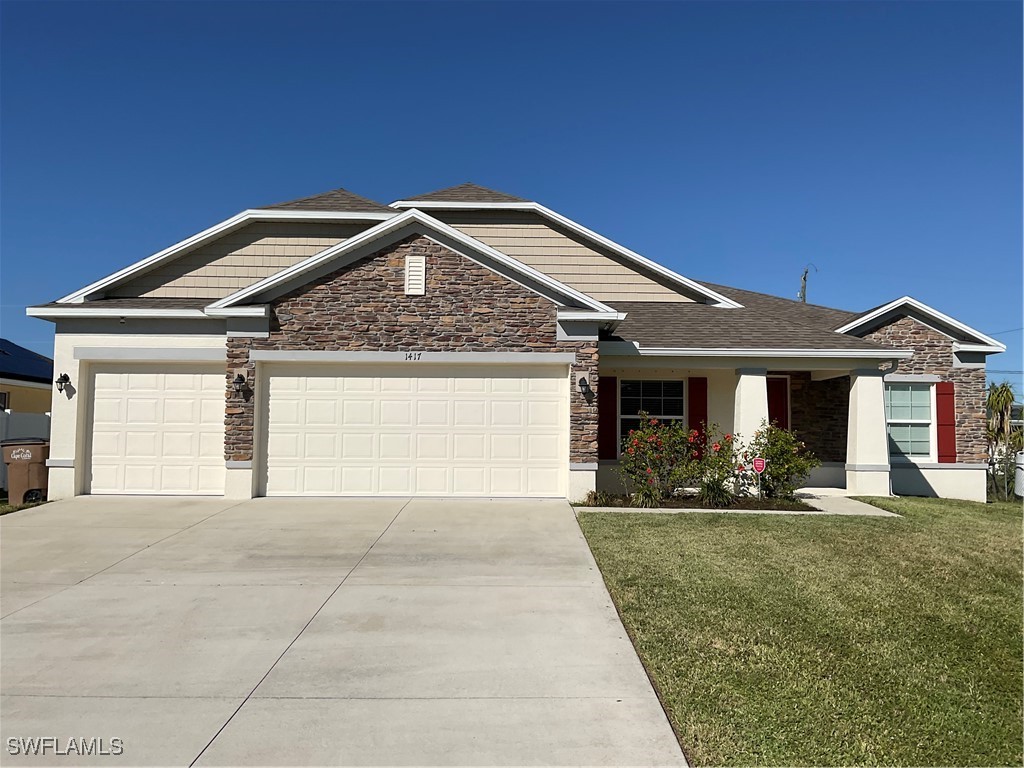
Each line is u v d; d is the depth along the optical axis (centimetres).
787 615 598
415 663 504
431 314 1206
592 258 1620
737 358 1345
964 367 1571
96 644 539
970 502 1364
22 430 1496
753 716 421
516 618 600
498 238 1611
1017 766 370
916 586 690
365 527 970
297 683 470
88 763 369
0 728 407
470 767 368
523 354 1204
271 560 793
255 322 1195
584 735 402
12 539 892
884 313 1562
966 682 472
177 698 447
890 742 393
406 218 1192
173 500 1191
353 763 371
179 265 1448
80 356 1244
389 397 1220
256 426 1198
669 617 591
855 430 1361
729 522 1007
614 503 1177
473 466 1219
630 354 1316
